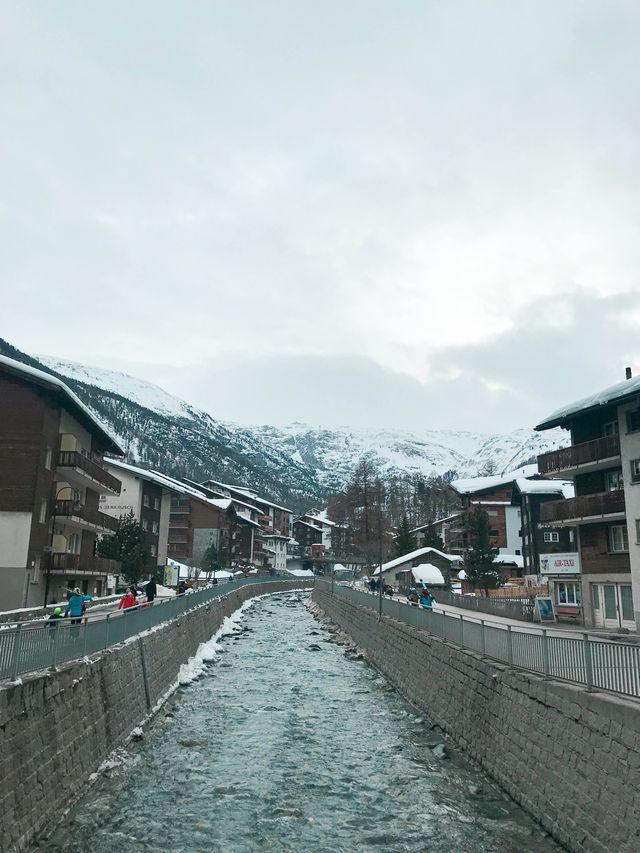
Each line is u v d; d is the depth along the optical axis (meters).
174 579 62.06
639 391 29.38
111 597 39.47
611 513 32.44
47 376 36.53
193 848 12.13
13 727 10.99
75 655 15.34
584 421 35.62
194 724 20.70
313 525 160.50
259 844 12.40
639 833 9.77
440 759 17.58
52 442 38.78
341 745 18.83
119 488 51.06
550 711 13.18
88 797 13.98
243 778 15.88
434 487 169.50
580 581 35.91
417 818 13.56
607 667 11.77
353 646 39.34
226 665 32.34
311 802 14.48
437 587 57.78
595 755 11.30
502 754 15.45
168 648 26.31
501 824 13.13
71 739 13.78
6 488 35.38
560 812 12.27
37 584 36.75
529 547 63.50
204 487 124.38
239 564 110.00
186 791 14.88
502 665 16.52
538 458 37.31
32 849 11.28
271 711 22.81
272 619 56.81
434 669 22.52
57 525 40.53
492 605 39.28
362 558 107.75
